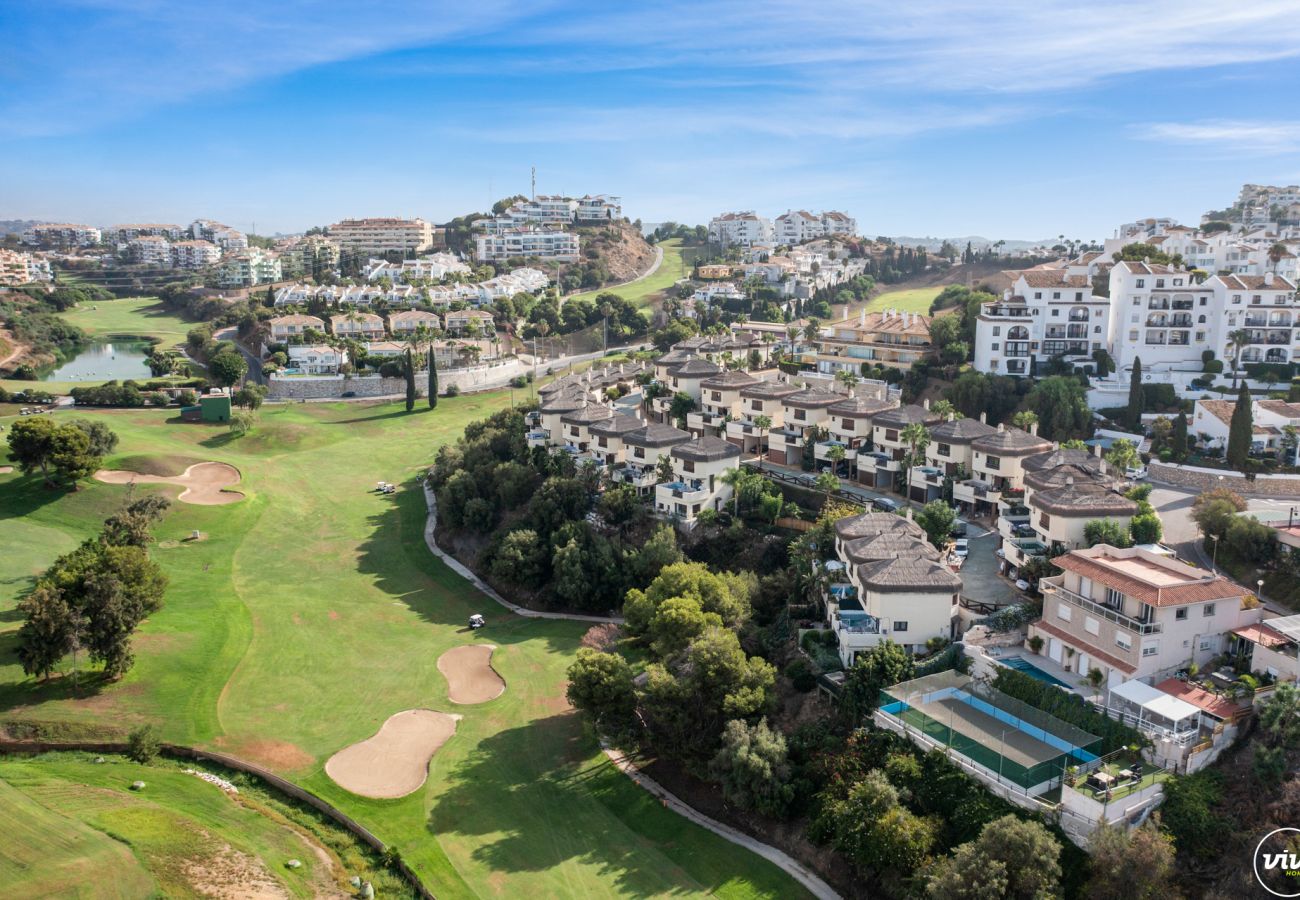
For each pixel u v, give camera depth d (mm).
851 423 122000
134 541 114500
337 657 95875
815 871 62625
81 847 62938
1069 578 71062
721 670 73125
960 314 160250
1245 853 51094
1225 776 56125
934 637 74750
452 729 82000
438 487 143875
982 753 60219
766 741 67812
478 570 119688
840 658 77250
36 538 121812
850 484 118688
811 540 93938
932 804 60812
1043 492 88125
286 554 124500
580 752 78062
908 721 65688
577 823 68688
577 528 110375
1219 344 138500
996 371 142500
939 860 56406
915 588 74188
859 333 166125
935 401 136125
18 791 70500
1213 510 84562
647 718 78875
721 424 137000
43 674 86625
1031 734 62250
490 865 64125
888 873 58719
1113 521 82688
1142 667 63219
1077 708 62469
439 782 73938
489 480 133875
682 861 64250
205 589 110750
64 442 132375
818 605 87625
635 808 70375
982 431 110062
